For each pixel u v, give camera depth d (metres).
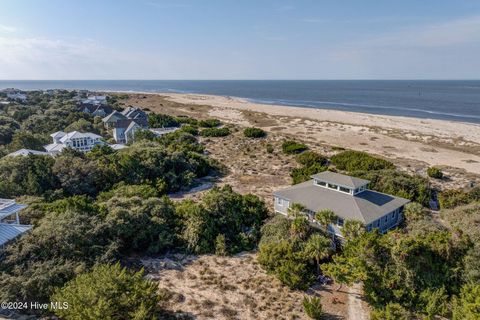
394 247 20.67
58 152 48.81
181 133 68.06
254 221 30.86
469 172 50.41
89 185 38.09
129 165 40.84
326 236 25.89
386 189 38.34
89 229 24.66
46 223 24.20
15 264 20.84
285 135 74.38
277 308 20.77
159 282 23.09
